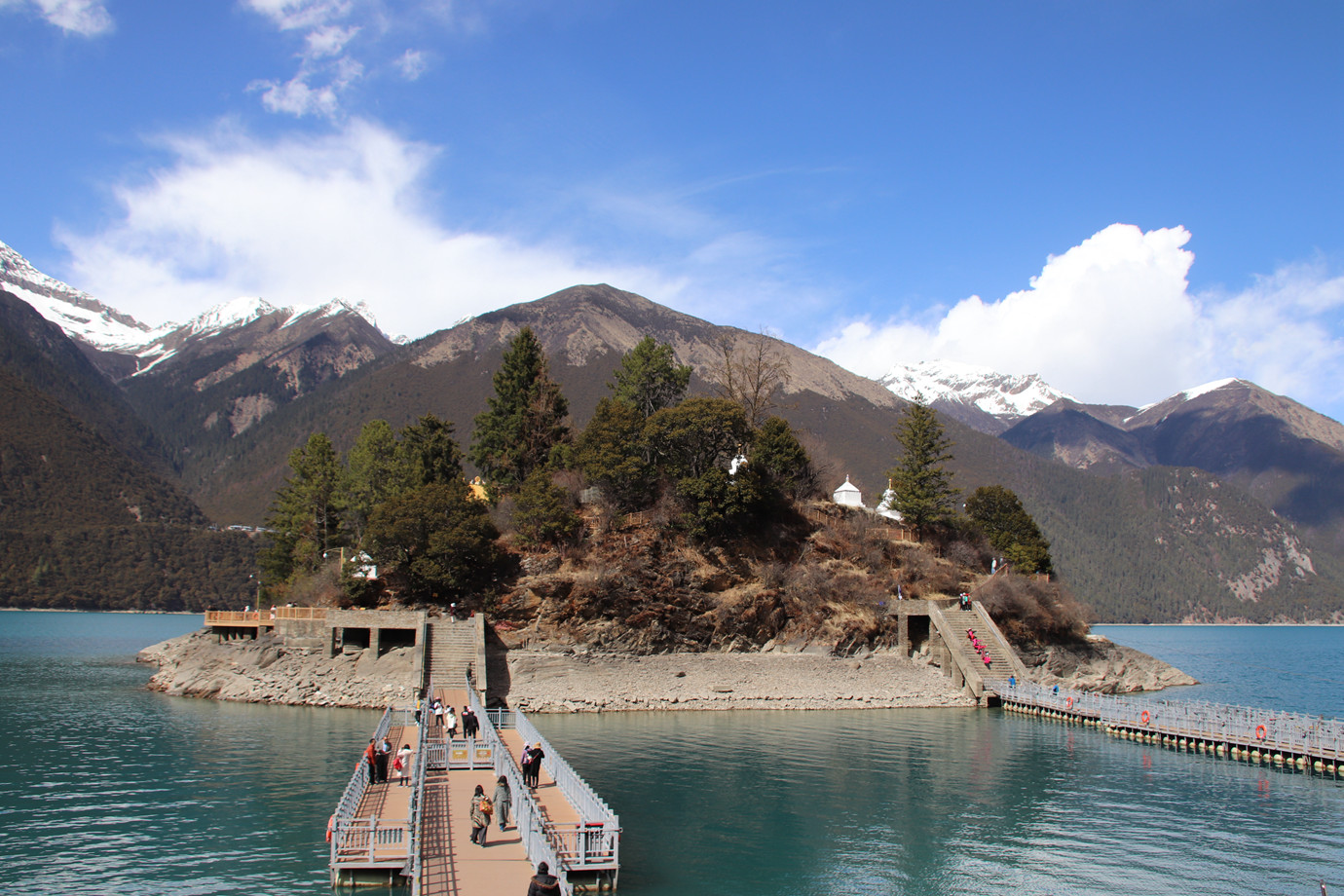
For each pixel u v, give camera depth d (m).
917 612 97.50
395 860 35.75
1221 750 66.25
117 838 42.81
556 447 106.00
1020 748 68.06
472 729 54.91
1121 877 40.06
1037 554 120.31
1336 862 42.12
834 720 80.69
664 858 41.25
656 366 121.50
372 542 91.25
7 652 150.88
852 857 42.06
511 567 92.56
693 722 78.25
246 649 92.06
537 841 33.31
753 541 102.12
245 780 53.69
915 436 117.62
